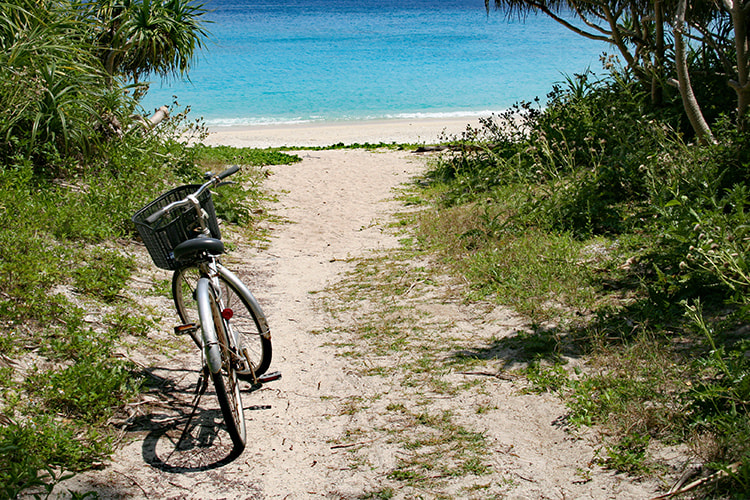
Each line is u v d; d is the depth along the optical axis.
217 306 3.70
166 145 10.37
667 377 3.80
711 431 3.18
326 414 3.95
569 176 8.48
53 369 3.99
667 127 8.45
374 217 9.84
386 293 6.16
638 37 10.97
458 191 9.99
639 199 7.46
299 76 39.91
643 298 5.03
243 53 49.53
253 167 13.56
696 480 2.87
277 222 9.53
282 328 5.46
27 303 4.50
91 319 4.82
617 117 9.70
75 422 3.52
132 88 9.66
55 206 6.42
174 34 11.32
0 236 5.23
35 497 2.83
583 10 11.61
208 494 3.13
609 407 3.57
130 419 3.73
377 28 67.56
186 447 3.54
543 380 4.01
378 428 3.74
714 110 10.26
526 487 3.07
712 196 5.34
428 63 45.31
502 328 5.04
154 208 4.06
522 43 56.53
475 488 3.09
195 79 38.53
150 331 4.99
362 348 4.93
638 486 2.96
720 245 4.43
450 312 5.52
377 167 14.41
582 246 6.48
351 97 33.84
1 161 7.12
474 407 3.88
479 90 35.69
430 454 3.42
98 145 8.15
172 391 4.16
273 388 4.34
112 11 11.06
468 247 7.23
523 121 13.12
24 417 3.46
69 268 5.47
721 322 4.16
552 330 4.79
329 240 8.59
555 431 3.52
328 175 13.54
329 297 6.22
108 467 3.25
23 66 7.48
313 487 3.20
